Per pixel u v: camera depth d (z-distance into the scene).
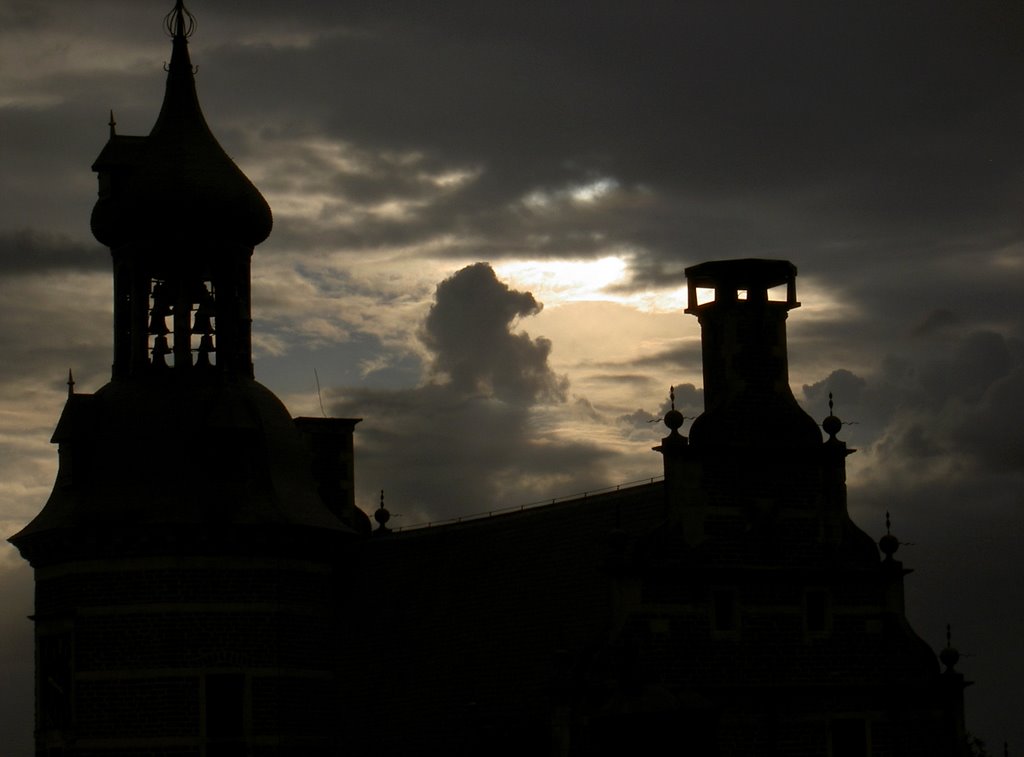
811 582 83.56
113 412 91.62
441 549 94.44
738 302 84.44
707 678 81.06
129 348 93.50
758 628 82.38
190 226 92.69
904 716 84.56
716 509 82.38
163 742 87.38
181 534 88.50
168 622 88.06
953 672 85.25
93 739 87.81
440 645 90.56
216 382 92.69
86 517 88.94
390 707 90.94
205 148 93.94
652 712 78.62
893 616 84.88
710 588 81.69
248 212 93.75
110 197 93.75
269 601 89.94
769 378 84.31
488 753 84.31
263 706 89.06
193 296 93.50
